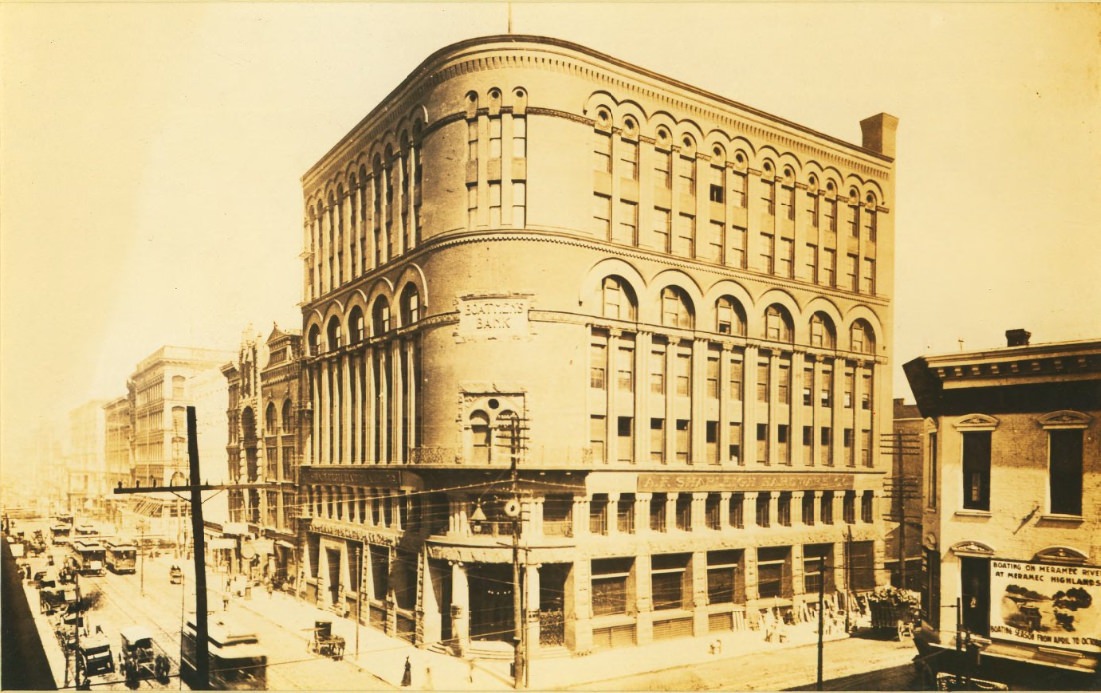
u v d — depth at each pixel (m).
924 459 29.88
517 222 33.75
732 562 39.56
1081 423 24.91
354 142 44.31
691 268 38.72
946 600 27.27
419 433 36.81
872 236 47.88
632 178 37.00
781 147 43.09
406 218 38.78
